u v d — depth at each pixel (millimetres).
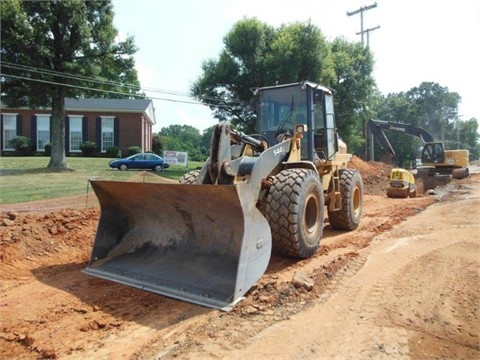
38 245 6066
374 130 21891
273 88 7023
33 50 20578
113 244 5414
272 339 3379
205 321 3689
